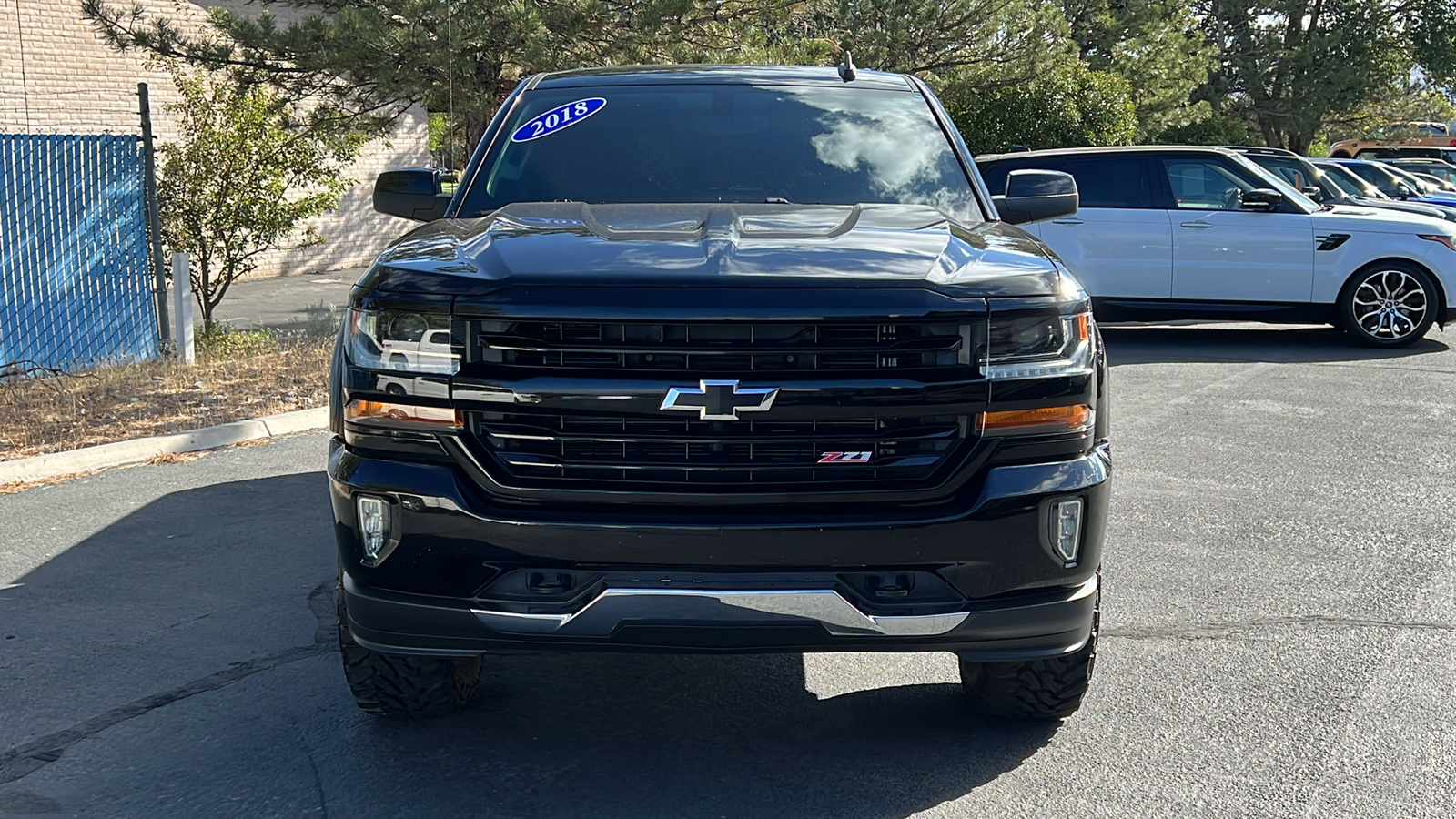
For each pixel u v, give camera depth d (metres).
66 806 3.38
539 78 5.21
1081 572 3.28
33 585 5.21
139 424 8.11
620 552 3.11
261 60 15.31
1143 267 12.55
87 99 19.84
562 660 4.44
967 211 4.36
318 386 9.41
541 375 3.11
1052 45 20.98
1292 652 4.51
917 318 3.10
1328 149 62.31
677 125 4.74
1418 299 12.29
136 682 4.23
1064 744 3.75
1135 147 12.70
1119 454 7.66
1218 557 5.63
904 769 3.59
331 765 3.62
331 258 23.12
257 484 6.85
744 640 3.13
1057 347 3.22
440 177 4.92
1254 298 12.45
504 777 3.55
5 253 10.49
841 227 3.71
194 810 3.37
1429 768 3.61
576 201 4.41
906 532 3.11
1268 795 3.45
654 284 3.11
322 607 4.96
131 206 11.05
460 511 3.14
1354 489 6.84
